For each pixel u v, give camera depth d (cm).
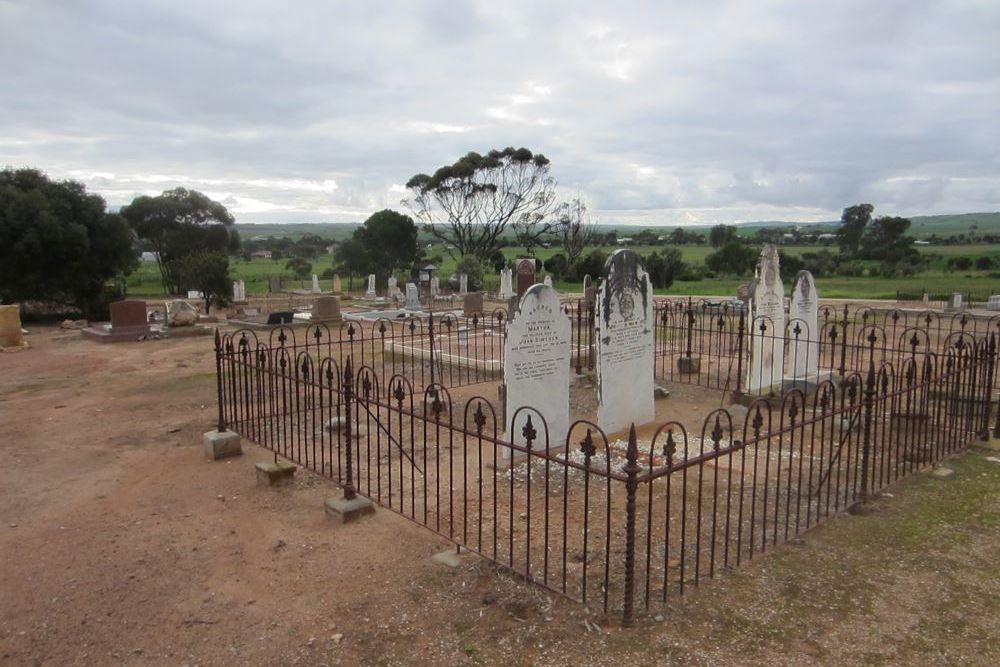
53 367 1602
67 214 2828
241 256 10038
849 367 1404
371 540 607
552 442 891
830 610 470
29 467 831
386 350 1764
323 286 5122
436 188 5788
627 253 927
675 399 1167
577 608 472
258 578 543
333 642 450
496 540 563
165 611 496
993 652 422
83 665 434
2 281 2723
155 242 4978
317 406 1144
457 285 4394
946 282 4650
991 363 853
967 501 666
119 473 805
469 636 449
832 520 624
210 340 2053
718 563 540
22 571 559
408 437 942
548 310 872
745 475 755
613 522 628
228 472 802
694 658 414
